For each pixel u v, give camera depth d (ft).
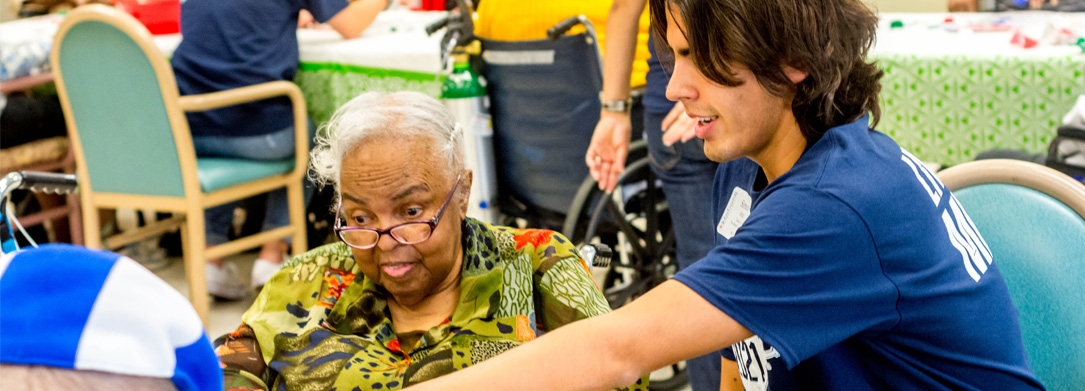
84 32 9.03
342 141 3.92
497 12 8.55
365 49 9.60
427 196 3.96
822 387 3.69
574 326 3.29
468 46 8.77
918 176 3.54
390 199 3.91
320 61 10.03
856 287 3.31
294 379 4.17
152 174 9.48
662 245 9.08
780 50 3.36
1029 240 4.31
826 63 3.43
